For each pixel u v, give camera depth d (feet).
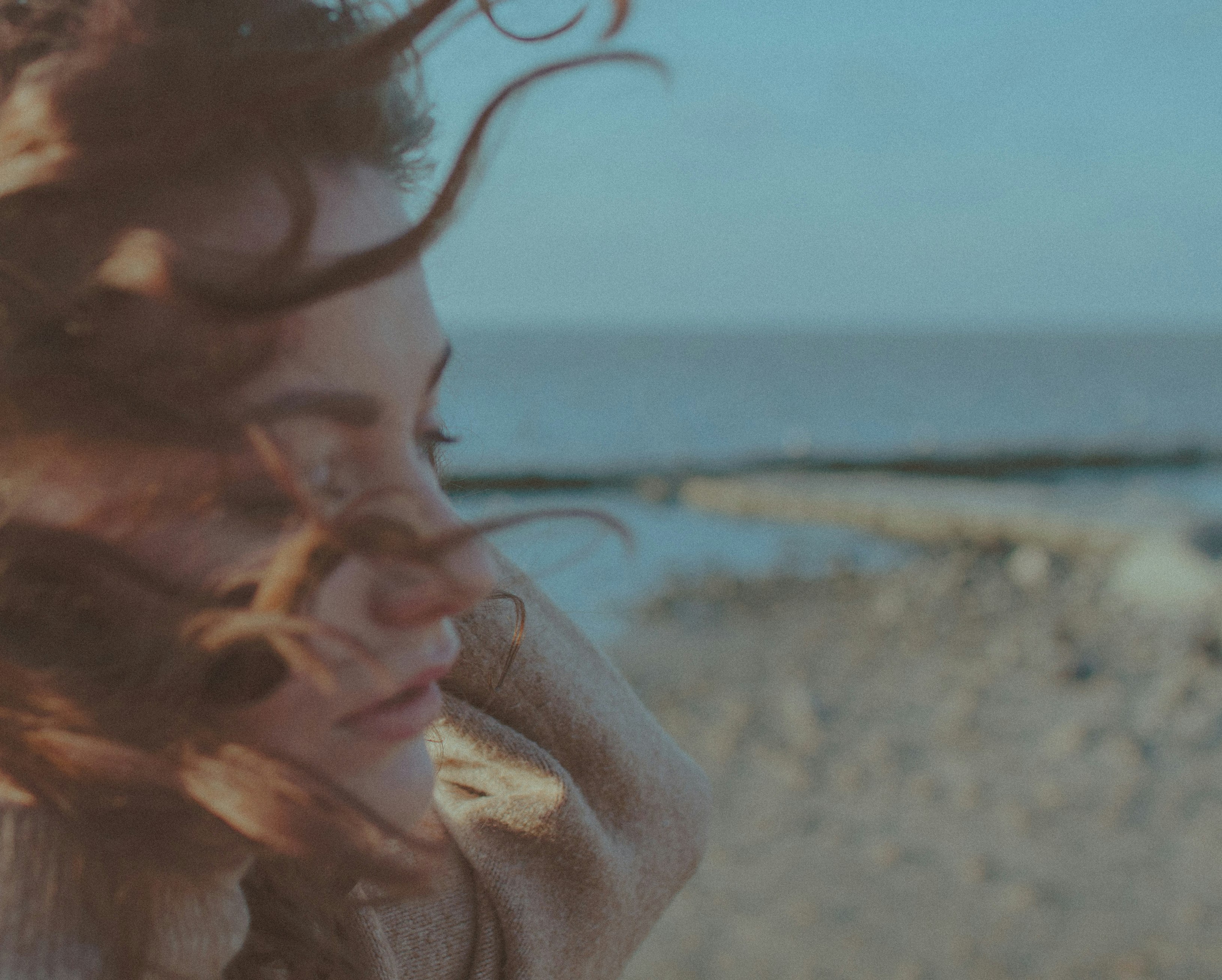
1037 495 95.50
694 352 485.97
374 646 1.25
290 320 1.17
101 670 1.15
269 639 1.16
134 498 1.14
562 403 218.59
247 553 1.19
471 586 1.27
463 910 2.25
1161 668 43.45
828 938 23.38
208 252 1.11
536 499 90.12
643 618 54.44
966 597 61.31
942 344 585.63
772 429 180.04
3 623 1.16
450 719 2.37
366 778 1.30
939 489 100.63
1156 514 80.64
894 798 30.99
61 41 1.21
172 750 1.18
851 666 46.03
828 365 392.27
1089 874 25.89
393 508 1.25
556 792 2.34
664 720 38.47
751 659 47.34
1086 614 54.49
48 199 1.12
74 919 1.22
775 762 34.09
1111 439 163.94
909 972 21.97
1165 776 31.89
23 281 1.11
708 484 101.40
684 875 2.66
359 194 1.28
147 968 1.25
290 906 1.70
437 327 1.37
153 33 1.15
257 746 1.22
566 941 2.32
